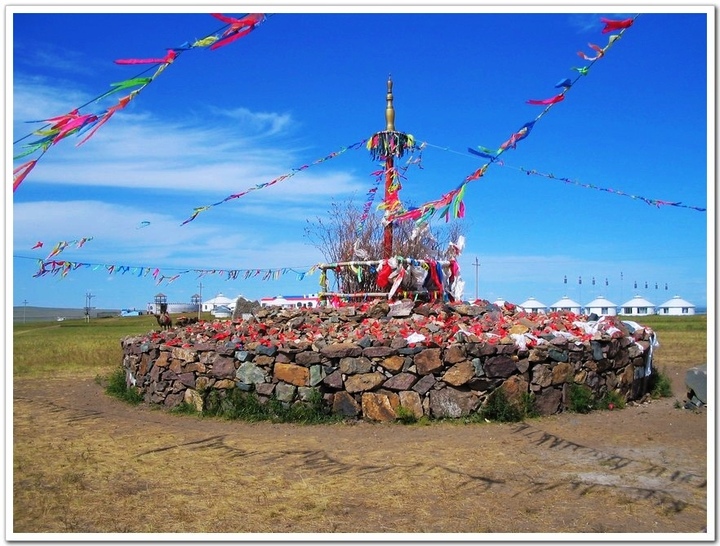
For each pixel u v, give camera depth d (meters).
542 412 8.84
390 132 11.41
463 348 8.52
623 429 8.15
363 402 8.54
